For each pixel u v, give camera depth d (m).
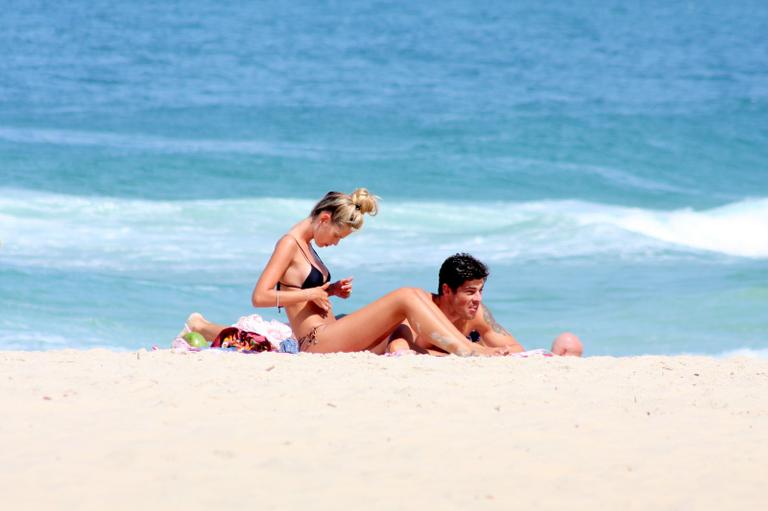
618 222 84.62
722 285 60.56
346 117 126.94
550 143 118.06
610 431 18.14
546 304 56.34
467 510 14.11
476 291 28.56
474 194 95.50
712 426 18.70
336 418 18.47
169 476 15.14
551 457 16.52
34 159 93.44
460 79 154.75
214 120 122.12
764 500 14.77
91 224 71.19
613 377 22.97
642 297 57.72
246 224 75.06
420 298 27.47
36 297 51.22
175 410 18.77
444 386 21.31
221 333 30.06
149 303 52.53
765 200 92.19
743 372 24.08
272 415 18.55
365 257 67.06
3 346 43.56
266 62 161.38
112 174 90.31
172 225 73.06
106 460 15.80
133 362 23.36
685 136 124.69
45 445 16.53
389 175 100.81
